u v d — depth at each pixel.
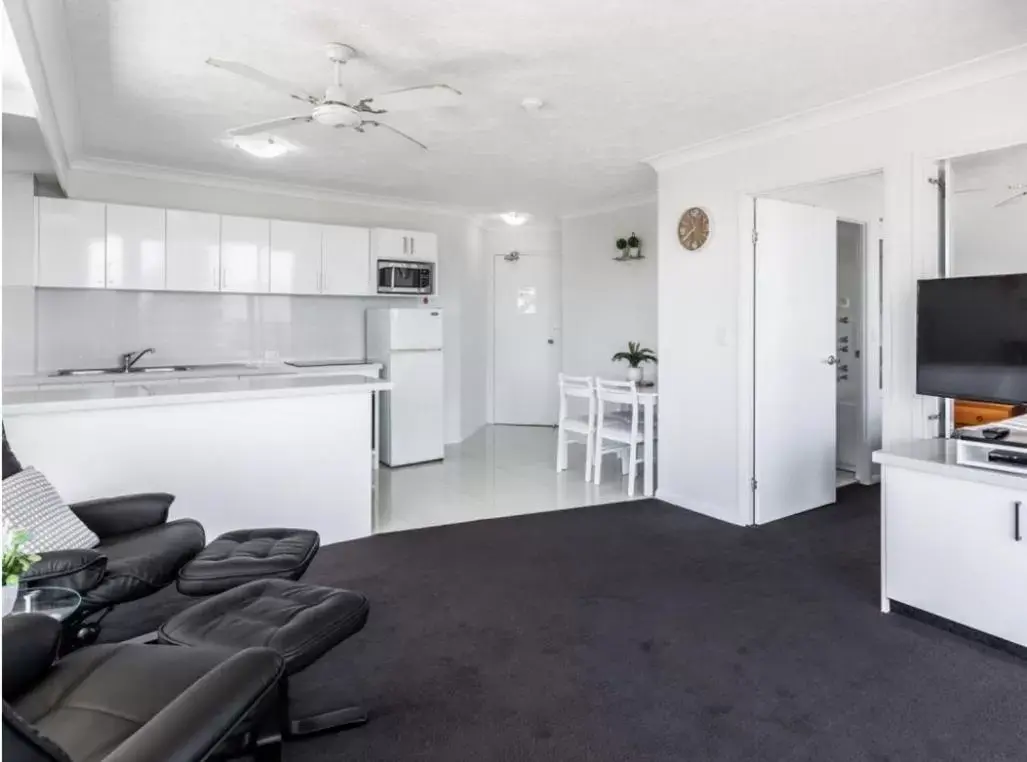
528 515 4.58
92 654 1.73
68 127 4.00
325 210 6.20
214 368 5.52
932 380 3.03
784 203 4.41
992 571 2.66
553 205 6.69
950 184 3.34
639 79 3.25
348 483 4.07
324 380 4.17
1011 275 2.76
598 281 7.02
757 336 4.31
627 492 5.18
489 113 3.78
